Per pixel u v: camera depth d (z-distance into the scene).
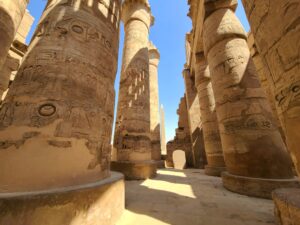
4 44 3.06
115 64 3.67
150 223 2.57
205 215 2.91
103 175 2.77
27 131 2.05
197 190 4.84
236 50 5.41
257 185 4.02
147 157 7.70
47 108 2.22
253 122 4.53
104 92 3.04
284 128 2.06
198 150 14.20
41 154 2.02
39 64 2.45
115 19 3.84
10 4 3.19
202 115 10.10
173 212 3.05
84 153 2.38
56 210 1.72
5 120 2.13
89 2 3.26
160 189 4.97
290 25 1.89
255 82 4.96
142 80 8.68
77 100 2.48
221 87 5.43
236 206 3.36
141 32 9.89
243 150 4.50
